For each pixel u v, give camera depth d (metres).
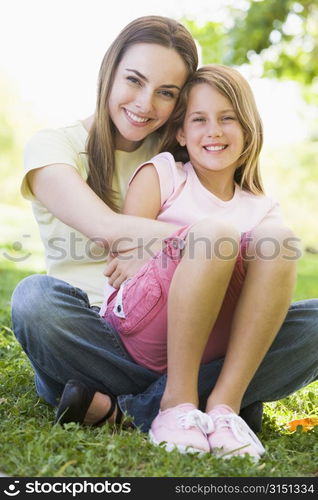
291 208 13.51
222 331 2.59
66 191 2.78
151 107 2.91
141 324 2.56
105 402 2.50
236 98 2.94
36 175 2.87
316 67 11.98
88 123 3.11
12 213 14.57
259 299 2.41
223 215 2.93
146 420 2.52
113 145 3.02
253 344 2.42
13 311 2.58
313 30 11.68
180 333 2.36
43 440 2.28
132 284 2.59
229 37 11.29
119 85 2.91
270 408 3.11
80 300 2.61
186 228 2.46
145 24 2.92
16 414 2.64
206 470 2.14
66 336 2.54
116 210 2.99
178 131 3.08
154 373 2.65
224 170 2.99
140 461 2.22
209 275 2.31
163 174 2.89
